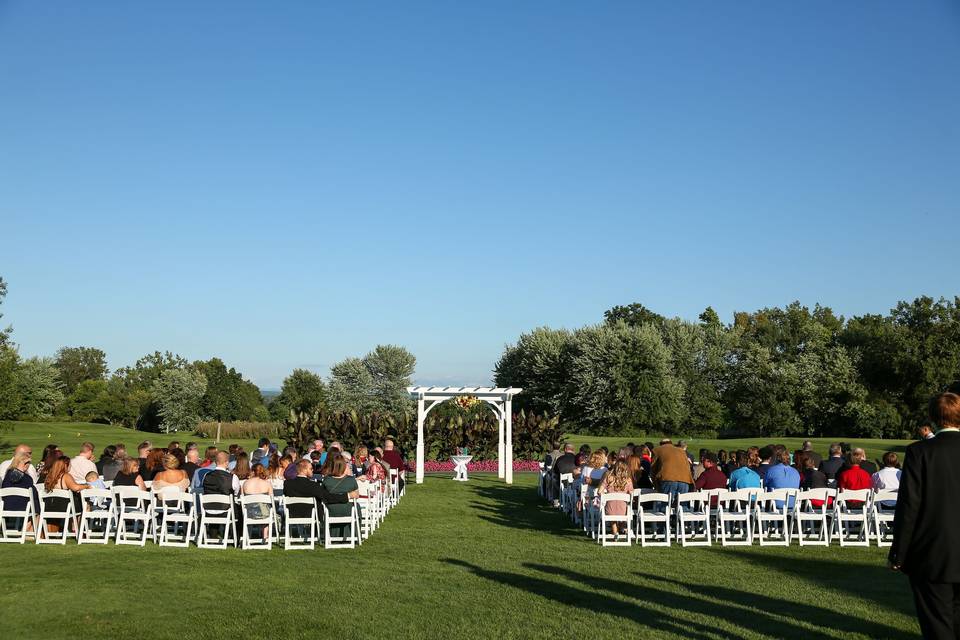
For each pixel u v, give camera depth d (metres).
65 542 11.84
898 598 8.44
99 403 72.50
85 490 11.96
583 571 10.04
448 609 7.98
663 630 7.16
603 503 12.59
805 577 9.63
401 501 19.17
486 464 29.22
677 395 55.00
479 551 11.76
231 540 12.53
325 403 60.38
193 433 57.03
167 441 47.47
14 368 39.38
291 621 7.50
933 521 5.00
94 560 10.50
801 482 13.82
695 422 58.47
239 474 13.30
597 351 55.16
